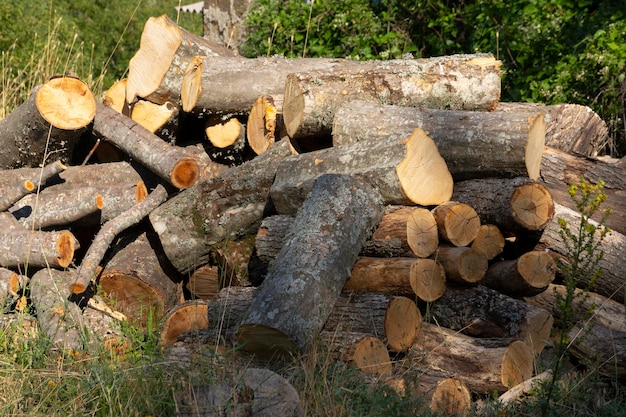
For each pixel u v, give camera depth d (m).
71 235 7.79
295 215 7.46
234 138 8.91
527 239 7.66
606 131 9.16
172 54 8.84
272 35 14.39
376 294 6.82
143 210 7.92
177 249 7.89
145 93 8.87
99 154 9.08
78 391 6.11
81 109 8.44
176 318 7.35
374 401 5.79
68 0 19.88
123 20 20.48
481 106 8.52
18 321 7.17
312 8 14.52
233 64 8.70
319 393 5.80
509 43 12.80
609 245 7.48
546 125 8.74
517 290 7.16
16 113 8.49
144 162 8.26
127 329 6.93
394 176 7.11
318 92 8.10
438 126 7.58
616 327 7.23
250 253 7.82
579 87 11.66
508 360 6.49
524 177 7.38
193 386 5.91
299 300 6.50
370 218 7.09
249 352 6.66
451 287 7.08
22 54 14.70
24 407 6.02
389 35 14.21
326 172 7.50
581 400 6.26
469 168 7.49
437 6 14.50
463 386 6.42
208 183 7.96
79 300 7.55
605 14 12.06
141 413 5.79
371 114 7.84
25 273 7.70
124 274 7.77
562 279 7.62
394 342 6.73
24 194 7.89
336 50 14.30
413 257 6.98
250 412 5.59
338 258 6.81
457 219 7.11
